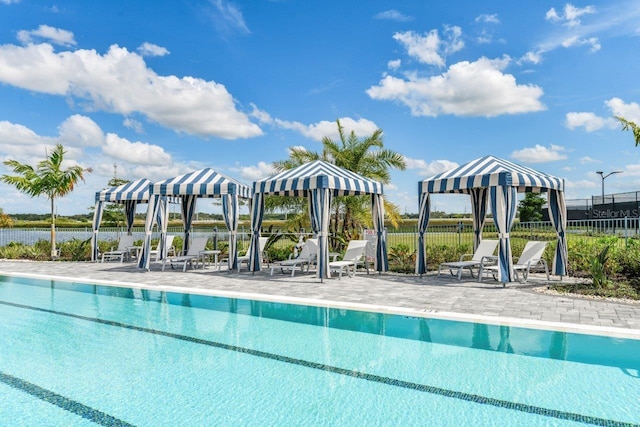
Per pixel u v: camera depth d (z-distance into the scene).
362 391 4.12
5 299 9.09
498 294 8.54
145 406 3.82
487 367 4.73
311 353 5.35
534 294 8.49
